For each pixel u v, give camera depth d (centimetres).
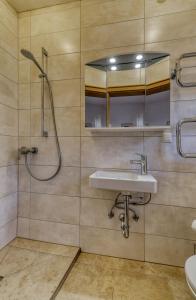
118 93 143
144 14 147
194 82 138
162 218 148
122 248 156
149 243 151
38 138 172
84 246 164
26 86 174
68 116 164
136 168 152
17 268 138
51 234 171
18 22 174
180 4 141
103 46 155
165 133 142
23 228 178
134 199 152
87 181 162
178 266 145
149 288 126
